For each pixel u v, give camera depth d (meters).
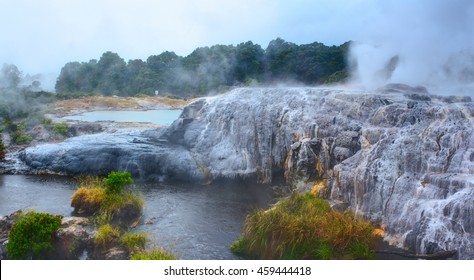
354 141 23.44
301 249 16.05
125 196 22.23
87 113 62.22
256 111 29.58
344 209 20.80
